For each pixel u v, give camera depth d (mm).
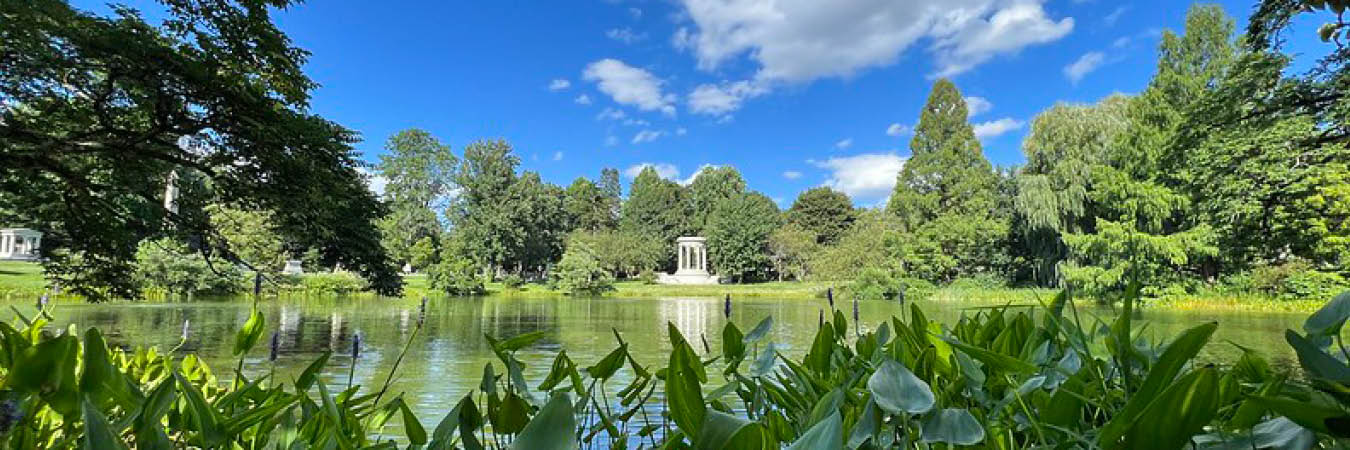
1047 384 955
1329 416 503
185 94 7781
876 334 1366
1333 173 11906
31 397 746
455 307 25109
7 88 7125
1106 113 28406
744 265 51531
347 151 9438
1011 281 33719
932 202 38625
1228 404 612
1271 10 8609
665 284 49344
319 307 22984
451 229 52562
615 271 56594
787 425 866
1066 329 1081
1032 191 27953
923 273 35562
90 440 538
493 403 965
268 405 880
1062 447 675
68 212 8859
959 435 687
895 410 702
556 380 1097
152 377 1719
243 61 8273
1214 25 23203
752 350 1577
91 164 9016
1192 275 24094
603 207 68625
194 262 23969
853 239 38938
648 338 14188
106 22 6902
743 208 55344
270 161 8805
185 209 9891
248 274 24812
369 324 16703
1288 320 17109
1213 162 12664
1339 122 10625
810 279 45375
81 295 9906
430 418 5852
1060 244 28656
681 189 71562
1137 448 522
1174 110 22953
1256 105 11594
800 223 58125
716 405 1124
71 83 7574
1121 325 752
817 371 1231
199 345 11445
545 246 50719
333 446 816
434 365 9461
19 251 39000
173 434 1046
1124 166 24891
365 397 1131
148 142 8492
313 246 10812
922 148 40906
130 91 7594
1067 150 28094
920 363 1048
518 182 48625
